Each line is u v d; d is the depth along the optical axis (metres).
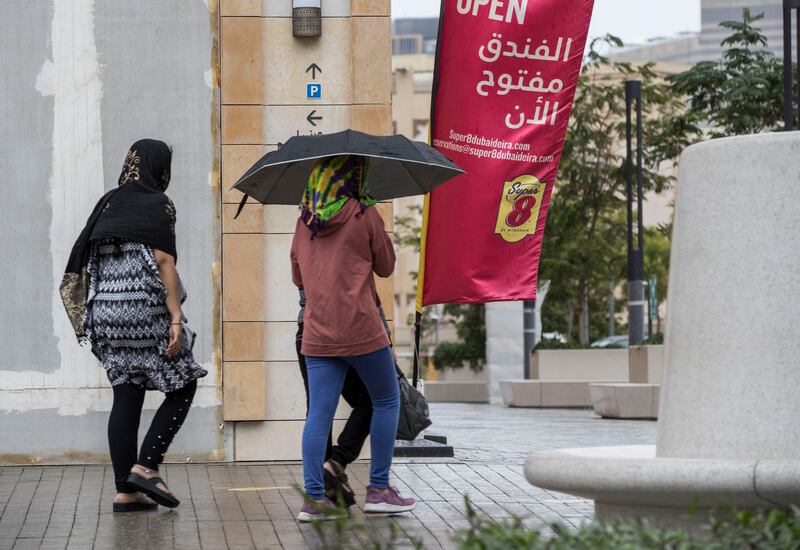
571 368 31.14
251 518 7.64
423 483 9.46
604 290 52.38
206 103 10.59
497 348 35.00
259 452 10.57
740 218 5.63
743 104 28.39
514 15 10.93
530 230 11.14
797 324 5.50
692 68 29.33
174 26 10.59
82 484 9.17
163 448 7.94
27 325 10.40
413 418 11.33
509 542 4.15
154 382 7.96
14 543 6.82
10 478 9.53
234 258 10.52
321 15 10.67
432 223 11.18
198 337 10.50
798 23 16.83
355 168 7.57
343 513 4.68
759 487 4.95
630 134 29.12
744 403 5.52
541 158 11.10
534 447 13.78
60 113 10.51
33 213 10.47
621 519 4.84
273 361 10.62
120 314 7.94
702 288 5.69
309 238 7.62
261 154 10.61
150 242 7.97
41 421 10.37
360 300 7.49
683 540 4.18
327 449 8.20
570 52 11.01
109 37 10.55
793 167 5.59
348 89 10.72
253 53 10.57
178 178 10.55
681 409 5.70
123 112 10.55
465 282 11.13
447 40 11.01
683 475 5.04
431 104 11.11
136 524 7.43
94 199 10.52
